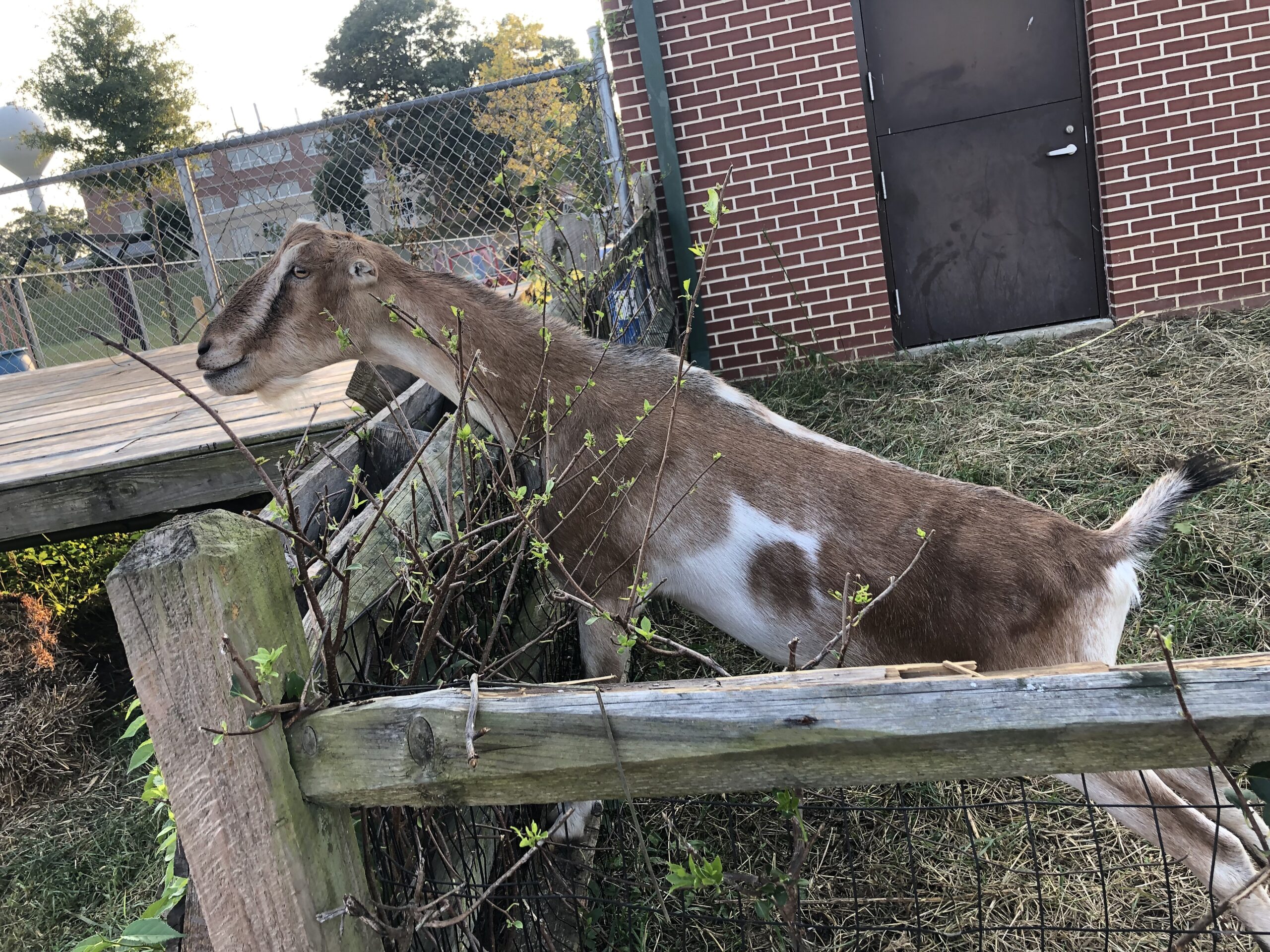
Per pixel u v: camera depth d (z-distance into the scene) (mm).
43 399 6309
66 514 4090
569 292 3244
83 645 4438
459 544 1479
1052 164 6160
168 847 1479
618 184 5777
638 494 2352
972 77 6043
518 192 3971
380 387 2834
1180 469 2094
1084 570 2035
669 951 2148
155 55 22078
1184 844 1851
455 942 1718
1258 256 6023
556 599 1942
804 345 6355
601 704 1099
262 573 1137
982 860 2334
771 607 2279
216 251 7441
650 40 5777
